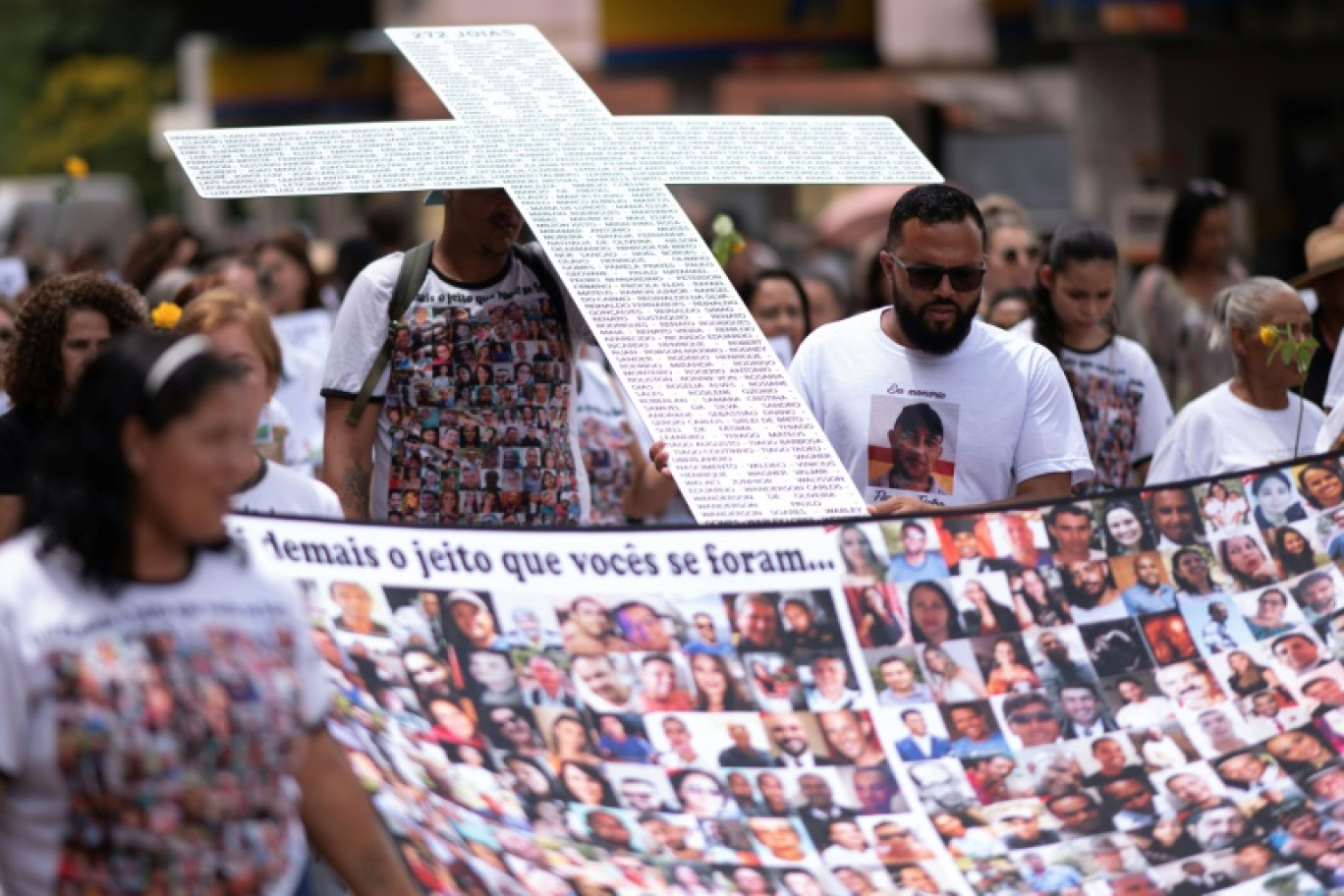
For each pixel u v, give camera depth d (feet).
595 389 33.65
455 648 19.51
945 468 23.95
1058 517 20.07
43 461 15.33
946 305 23.53
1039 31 80.53
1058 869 19.34
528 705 19.49
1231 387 28.66
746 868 19.29
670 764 19.44
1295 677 20.34
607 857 19.38
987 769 19.65
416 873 19.54
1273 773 20.02
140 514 15.29
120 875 15.06
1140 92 83.25
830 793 19.49
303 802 16.94
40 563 15.20
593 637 19.49
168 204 178.29
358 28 126.72
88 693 14.90
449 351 24.89
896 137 26.30
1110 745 19.83
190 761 15.06
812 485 22.45
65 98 179.63
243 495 21.97
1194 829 19.65
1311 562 20.58
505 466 25.00
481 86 25.63
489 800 19.45
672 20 96.94
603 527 19.40
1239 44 83.87
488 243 24.68
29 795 15.12
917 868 19.29
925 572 19.80
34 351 24.06
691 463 22.38
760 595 19.58
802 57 97.55
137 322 24.45
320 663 16.58
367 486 25.07
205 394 15.16
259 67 122.42
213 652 15.25
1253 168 85.10
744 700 19.51
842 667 19.60
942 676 19.71
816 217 99.91
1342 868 19.71
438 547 19.48
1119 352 31.68
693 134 25.55
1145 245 67.51
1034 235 38.50
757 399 22.97
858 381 24.17
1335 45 84.84
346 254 51.31
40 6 192.95
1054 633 19.90
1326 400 28.99
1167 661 20.12
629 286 23.56
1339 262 30.42
